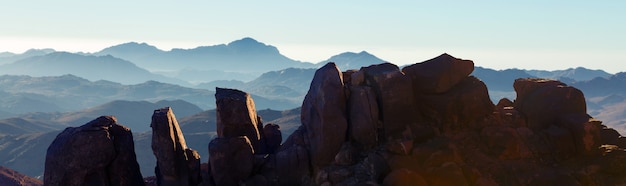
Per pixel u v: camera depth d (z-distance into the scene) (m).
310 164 34.19
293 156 34.19
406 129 33.66
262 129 39.84
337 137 33.62
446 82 35.03
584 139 32.16
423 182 29.97
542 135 33.38
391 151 32.41
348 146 33.53
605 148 31.89
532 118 34.53
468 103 34.31
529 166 31.38
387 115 33.72
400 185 30.08
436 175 30.39
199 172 34.47
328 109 33.75
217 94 37.28
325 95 34.00
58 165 30.89
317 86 34.84
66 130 32.72
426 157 31.89
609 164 30.84
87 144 31.22
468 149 32.50
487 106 34.78
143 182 34.66
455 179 30.16
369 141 33.56
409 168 31.20
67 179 30.86
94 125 32.88
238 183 33.69
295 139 35.84
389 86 33.78
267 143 40.19
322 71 35.00
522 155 32.03
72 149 31.02
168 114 33.84
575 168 31.27
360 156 33.19
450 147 32.19
